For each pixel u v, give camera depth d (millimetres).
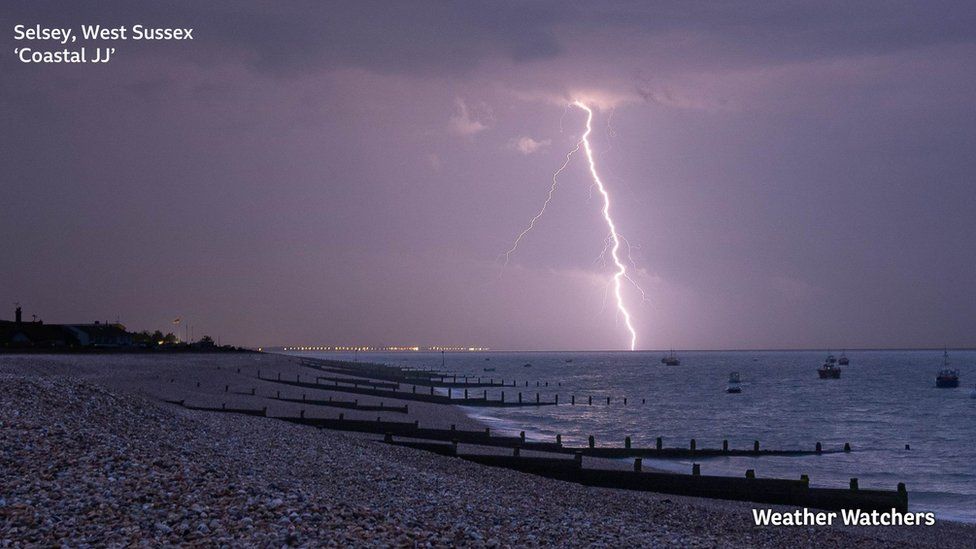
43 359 64875
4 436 18297
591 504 27953
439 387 130500
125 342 144250
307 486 20516
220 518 14359
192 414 35688
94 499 14555
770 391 145750
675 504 30156
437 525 16969
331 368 155875
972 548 27609
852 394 138000
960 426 80625
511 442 47562
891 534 29156
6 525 12922
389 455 34500
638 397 121938
